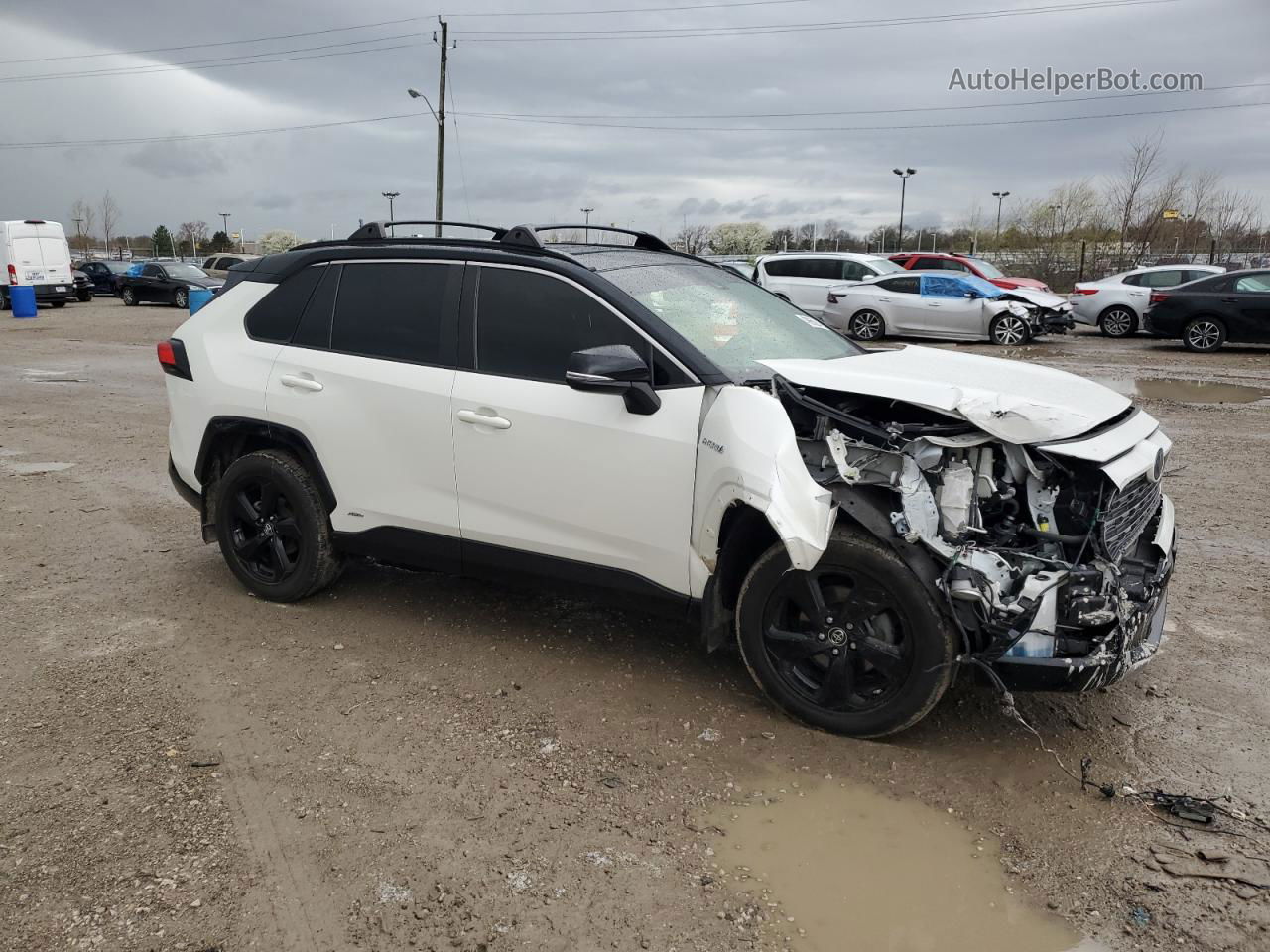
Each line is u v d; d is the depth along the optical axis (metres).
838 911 2.64
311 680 4.02
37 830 2.97
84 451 8.68
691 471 3.58
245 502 4.87
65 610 4.81
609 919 2.60
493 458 4.01
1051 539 3.20
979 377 3.67
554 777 3.28
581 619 4.68
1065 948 2.50
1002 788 3.22
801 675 3.61
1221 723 3.65
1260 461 8.10
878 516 3.23
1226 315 16.42
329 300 4.58
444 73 37.19
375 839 2.94
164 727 3.62
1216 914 2.61
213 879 2.76
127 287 31.62
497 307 4.08
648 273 4.25
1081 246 33.53
